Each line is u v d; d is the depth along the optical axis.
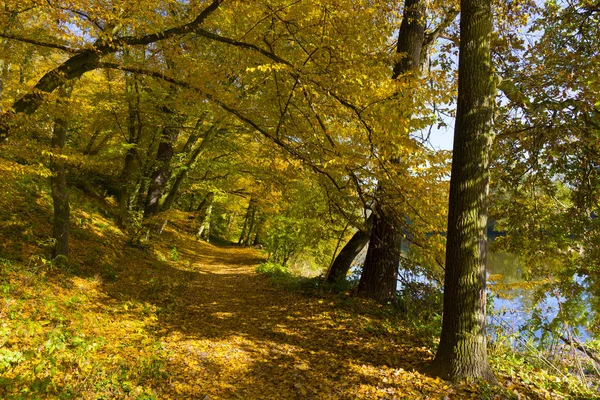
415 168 6.20
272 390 4.85
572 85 5.39
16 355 4.39
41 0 4.66
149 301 8.77
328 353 6.10
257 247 31.30
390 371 5.27
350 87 5.41
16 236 8.58
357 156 6.04
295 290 10.31
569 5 7.29
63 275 7.96
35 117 6.52
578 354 6.48
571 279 6.83
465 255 5.05
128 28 5.99
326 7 5.19
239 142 14.05
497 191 7.89
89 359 4.87
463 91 5.32
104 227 13.41
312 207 10.60
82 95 10.37
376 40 6.00
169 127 12.80
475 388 4.61
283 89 6.09
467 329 4.95
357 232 10.47
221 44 6.84
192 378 5.03
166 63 6.51
